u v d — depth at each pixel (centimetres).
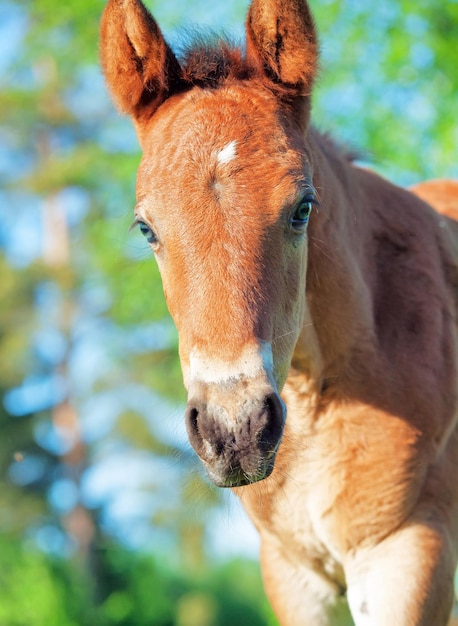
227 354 403
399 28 1220
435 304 531
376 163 608
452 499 518
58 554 2552
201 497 515
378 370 504
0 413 3234
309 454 509
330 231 498
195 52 483
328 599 552
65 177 2422
